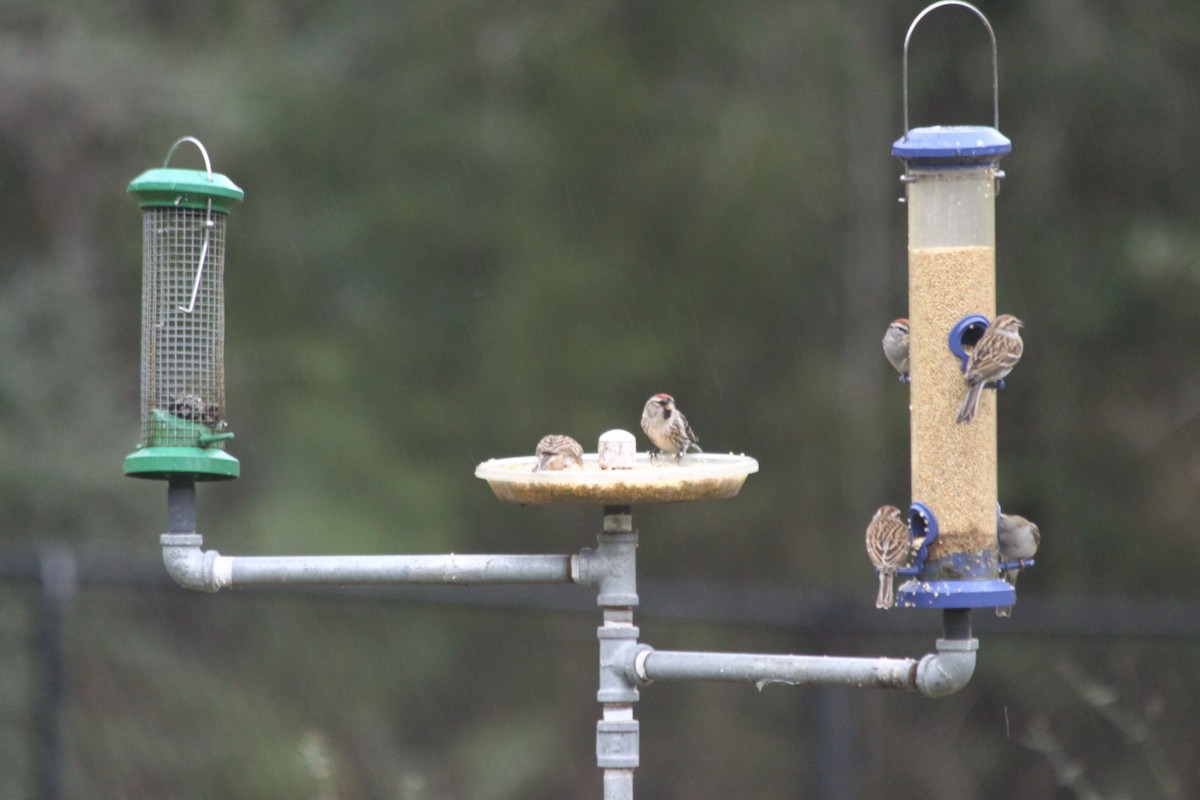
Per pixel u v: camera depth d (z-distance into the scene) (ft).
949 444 17.33
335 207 61.98
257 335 59.47
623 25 66.95
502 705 57.36
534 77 65.62
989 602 15.84
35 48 53.67
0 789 42.47
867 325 66.95
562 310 63.52
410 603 32.86
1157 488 61.82
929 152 17.74
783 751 59.47
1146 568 61.41
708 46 66.39
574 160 65.31
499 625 57.21
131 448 50.98
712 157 65.36
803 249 66.95
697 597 34.83
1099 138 62.28
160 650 50.70
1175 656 49.29
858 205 66.95
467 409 61.82
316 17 65.67
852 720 30.37
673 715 60.49
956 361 17.69
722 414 65.26
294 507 55.26
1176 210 61.98
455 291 63.41
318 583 16.87
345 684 53.01
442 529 58.44
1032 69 62.34
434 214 63.05
